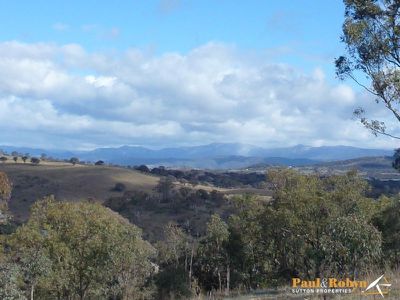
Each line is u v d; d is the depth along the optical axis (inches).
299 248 1397.6
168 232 2297.0
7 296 682.8
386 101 787.4
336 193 1360.7
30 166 5733.3
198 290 1716.3
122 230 1459.2
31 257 1189.7
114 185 4982.8
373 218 1347.2
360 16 789.2
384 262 942.4
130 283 1611.7
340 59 813.9
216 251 1860.2
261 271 1737.2
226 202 4023.1
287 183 1578.5
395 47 780.0
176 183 5187.0
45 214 1462.8
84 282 1467.8
